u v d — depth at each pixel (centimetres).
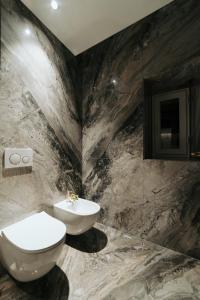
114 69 170
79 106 197
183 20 129
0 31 110
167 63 137
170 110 148
